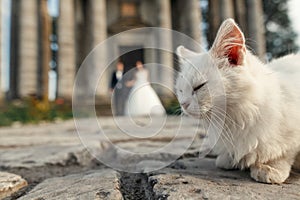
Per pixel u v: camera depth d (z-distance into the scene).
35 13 4.52
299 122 0.44
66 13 4.51
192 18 4.52
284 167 0.44
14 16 5.07
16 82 4.80
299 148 0.45
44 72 4.55
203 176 0.44
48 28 4.75
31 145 0.81
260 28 3.58
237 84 0.43
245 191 0.39
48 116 2.62
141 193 0.42
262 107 0.43
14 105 3.08
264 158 0.44
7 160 0.60
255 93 0.43
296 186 0.41
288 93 0.45
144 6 5.27
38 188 0.43
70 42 4.50
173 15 5.25
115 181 0.43
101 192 0.39
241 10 4.47
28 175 0.52
